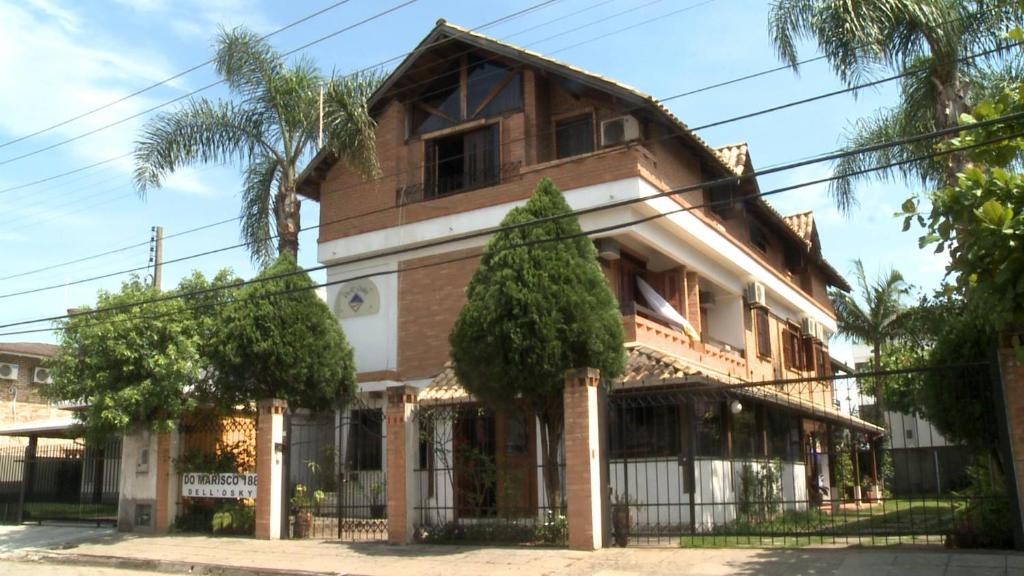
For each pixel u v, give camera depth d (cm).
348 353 1822
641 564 1148
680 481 1550
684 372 1516
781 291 2562
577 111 1927
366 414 1950
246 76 1988
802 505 2200
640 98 1759
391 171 2080
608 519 1310
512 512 1479
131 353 1628
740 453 1866
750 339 2359
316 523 1712
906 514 1970
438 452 1662
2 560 1606
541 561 1198
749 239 2397
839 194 2061
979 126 931
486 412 1559
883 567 1034
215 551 1469
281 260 1744
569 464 1289
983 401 1203
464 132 2020
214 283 1758
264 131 2030
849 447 2806
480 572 1152
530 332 1306
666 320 2014
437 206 1966
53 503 2170
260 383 1689
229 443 1831
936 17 1442
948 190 912
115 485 2147
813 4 1491
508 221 1383
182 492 1761
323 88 1955
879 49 1449
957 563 1023
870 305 3103
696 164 2064
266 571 1270
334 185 2159
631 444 1625
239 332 1670
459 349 1368
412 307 1970
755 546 1257
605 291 1376
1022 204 877
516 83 1966
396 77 2041
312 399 1741
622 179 1720
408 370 1939
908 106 1634
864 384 2997
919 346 2895
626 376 1543
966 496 1212
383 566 1234
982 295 871
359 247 2061
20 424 2641
